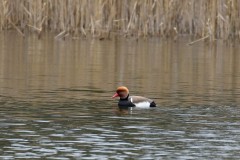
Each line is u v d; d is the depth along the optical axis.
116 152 10.87
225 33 29.89
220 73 21.19
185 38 31.48
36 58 23.98
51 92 16.75
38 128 12.47
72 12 31.50
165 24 31.52
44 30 32.81
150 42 30.06
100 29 30.95
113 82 18.75
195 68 22.27
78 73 20.48
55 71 20.84
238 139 11.89
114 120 13.29
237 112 14.33
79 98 15.89
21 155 10.59
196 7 31.27
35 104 14.95
